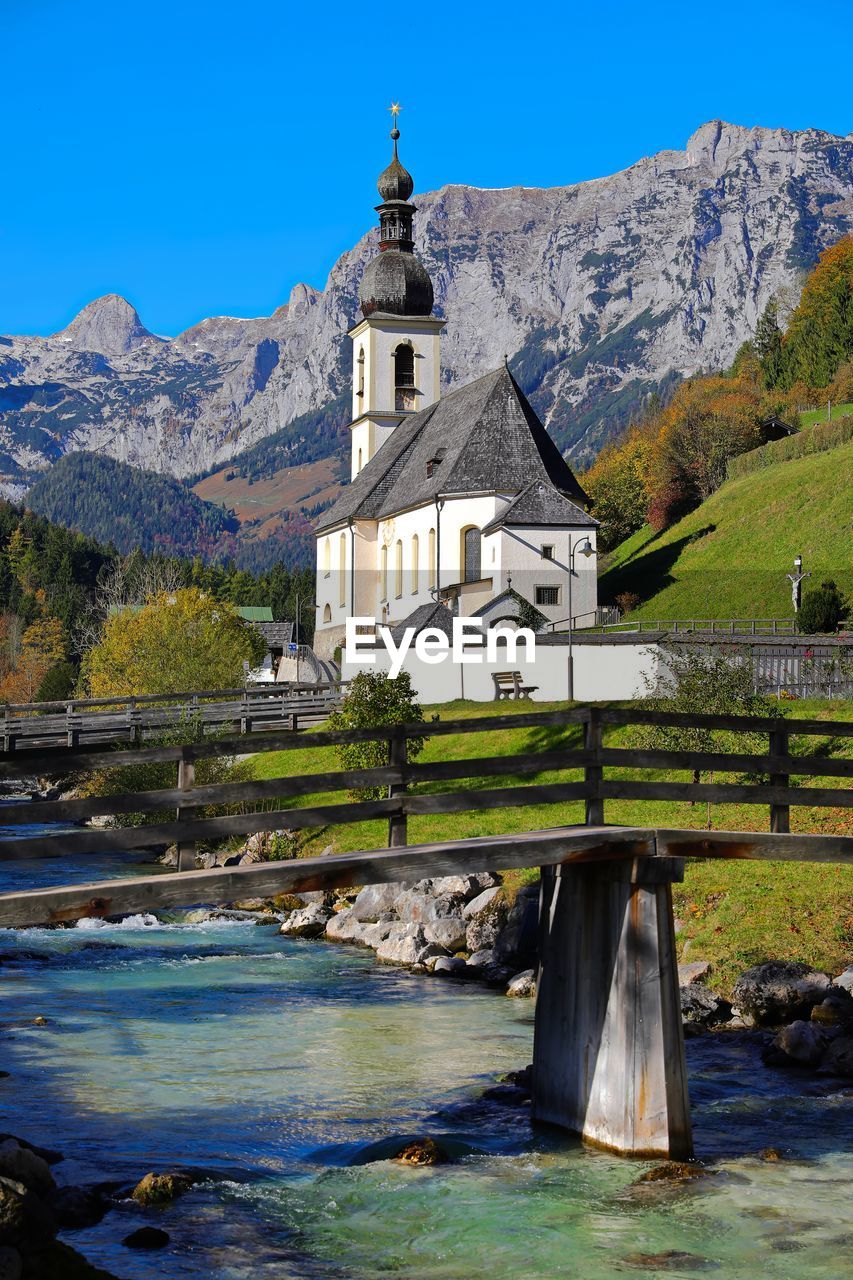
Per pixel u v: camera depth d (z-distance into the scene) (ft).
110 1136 51.26
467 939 91.45
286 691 207.21
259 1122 53.21
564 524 258.37
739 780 117.08
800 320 604.08
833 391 541.75
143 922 111.04
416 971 87.45
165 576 456.45
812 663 178.91
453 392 329.93
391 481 331.57
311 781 48.37
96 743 188.75
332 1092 57.57
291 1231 42.32
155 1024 70.90
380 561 326.85
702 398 600.39
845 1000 67.72
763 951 75.82
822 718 144.87
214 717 202.39
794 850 53.47
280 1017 72.64
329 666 300.81
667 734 111.24
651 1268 39.83
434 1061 62.85
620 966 50.06
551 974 53.42
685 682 115.55
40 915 40.40
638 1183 46.37
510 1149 50.03
